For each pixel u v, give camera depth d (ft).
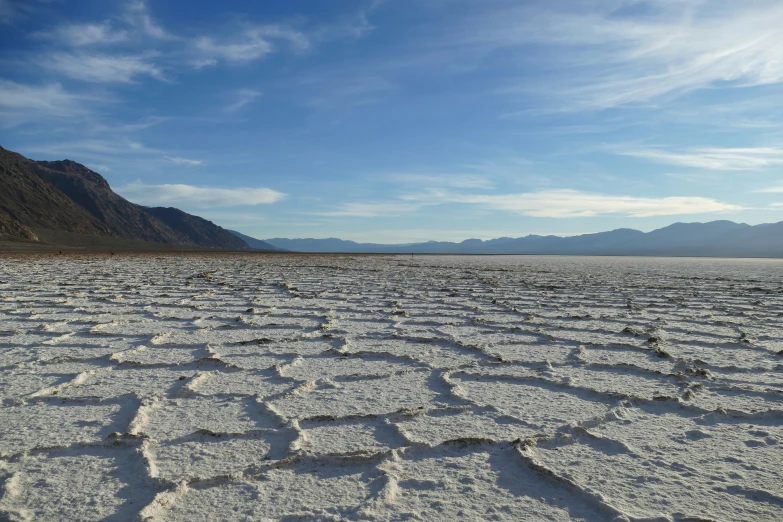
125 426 13.74
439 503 9.95
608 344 24.31
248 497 10.12
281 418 14.28
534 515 9.55
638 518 9.32
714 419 14.56
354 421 14.25
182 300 40.45
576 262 158.51
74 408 15.14
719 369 20.01
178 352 22.45
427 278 69.36
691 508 9.75
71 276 61.77
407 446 12.43
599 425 14.10
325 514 9.50
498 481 10.88
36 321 29.50
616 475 11.12
